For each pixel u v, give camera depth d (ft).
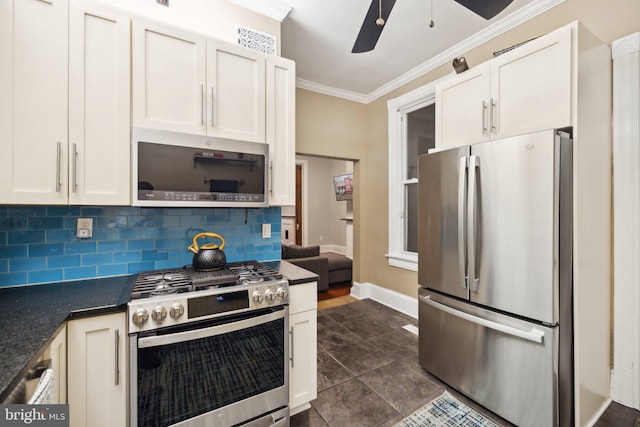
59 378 3.48
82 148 4.36
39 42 4.10
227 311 4.53
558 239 4.75
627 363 5.77
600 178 5.60
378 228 12.49
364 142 13.03
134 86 4.73
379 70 10.51
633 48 5.57
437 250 6.62
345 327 9.84
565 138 4.83
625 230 5.74
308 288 5.53
